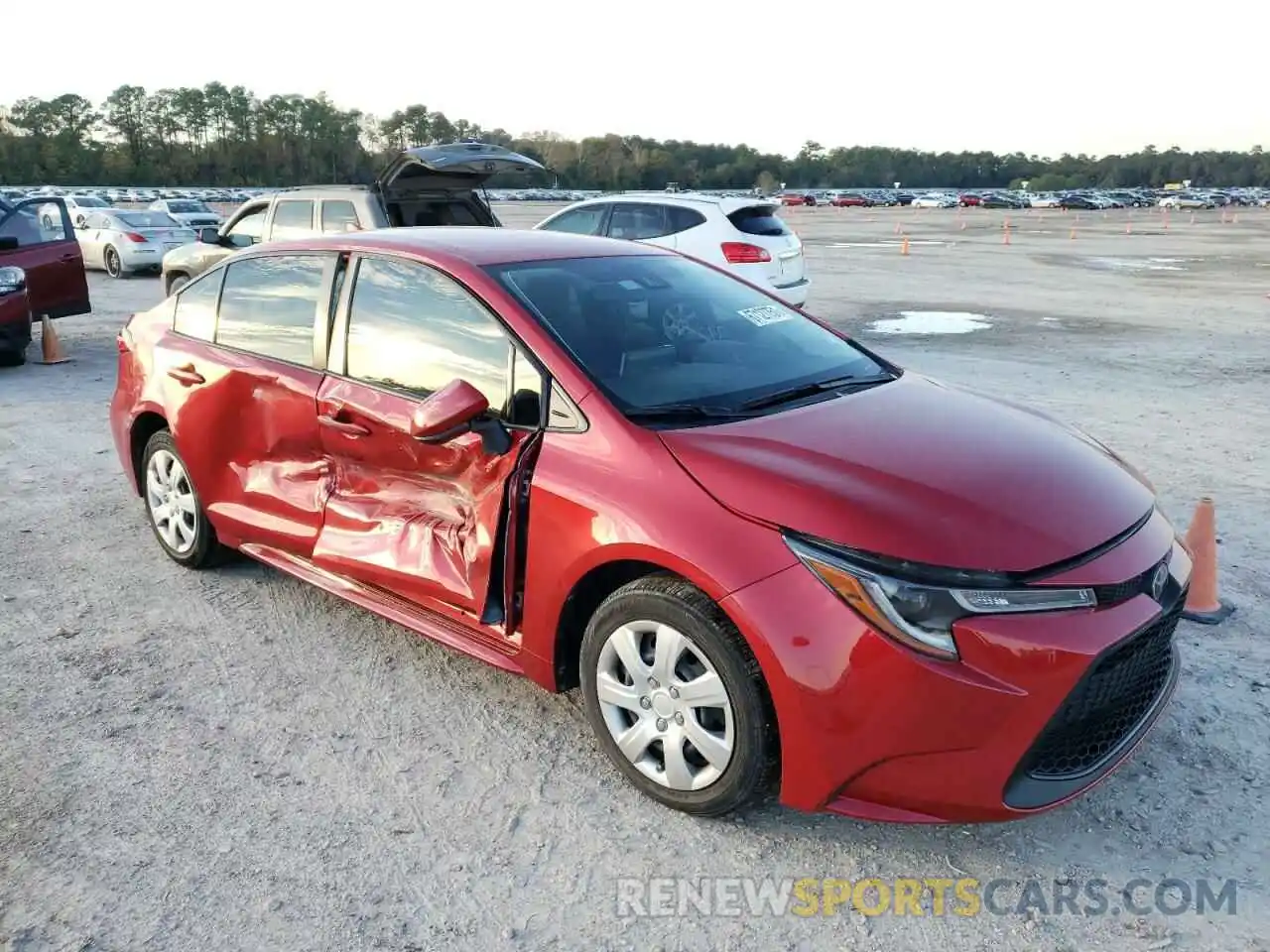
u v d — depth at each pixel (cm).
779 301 438
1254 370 1016
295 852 294
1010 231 4575
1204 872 283
